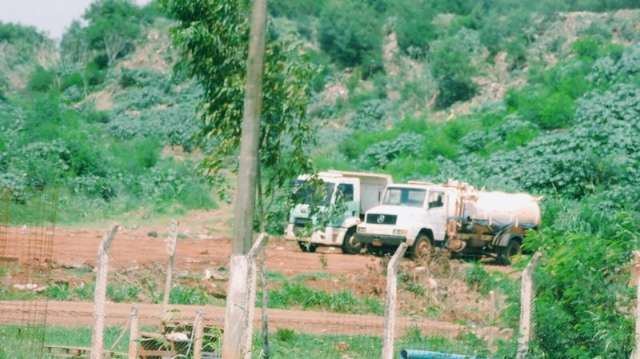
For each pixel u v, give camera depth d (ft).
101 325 53.78
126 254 128.67
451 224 153.07
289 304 99.71
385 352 53.21
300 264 132.57
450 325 89.71
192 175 213.05
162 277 105.09
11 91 378.73
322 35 377.30
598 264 56.49
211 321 74.59
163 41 390.01
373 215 152.87
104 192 196.54
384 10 411.54
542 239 59.98
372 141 257.14
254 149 62.95
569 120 227.40
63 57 405.18
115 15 404.57
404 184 156.15
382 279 111.55
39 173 182.39
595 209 159.33
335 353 74.13
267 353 64.08
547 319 55.57
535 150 193.36
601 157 185.98
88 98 362.12
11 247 86.38
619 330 53.67
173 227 63.67
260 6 63.41
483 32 362.33
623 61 257.34
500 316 59.77
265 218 70.85
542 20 369.50
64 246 130.21
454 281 111.34
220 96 69.41
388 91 350.64
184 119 302.04
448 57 335.06
